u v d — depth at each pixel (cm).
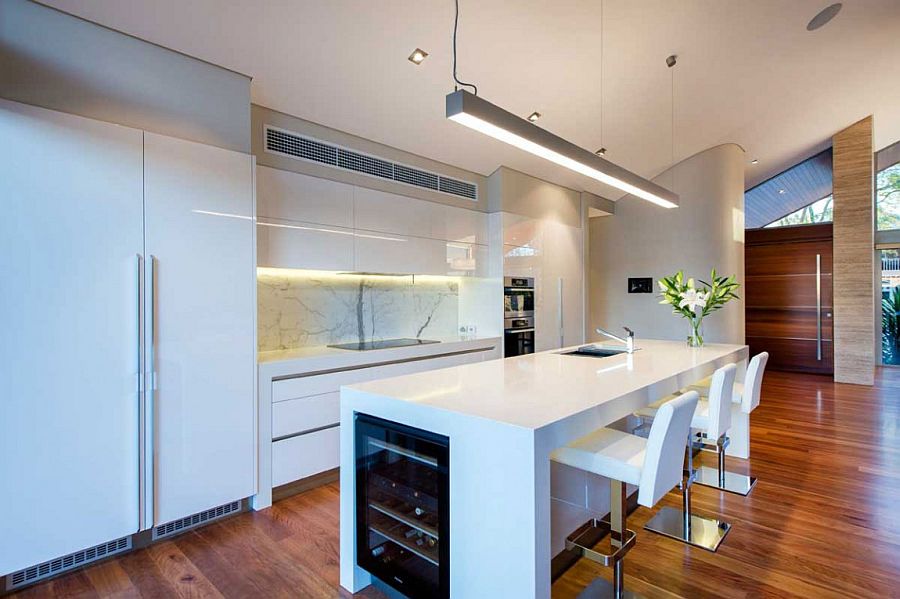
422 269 397
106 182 210
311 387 295
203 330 242
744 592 191
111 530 212
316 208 323
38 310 192
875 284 748
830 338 703
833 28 376
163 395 228
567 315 547
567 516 221
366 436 191
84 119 204
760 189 783
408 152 393
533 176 501
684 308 371
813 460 347
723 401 234
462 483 156
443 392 192
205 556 218
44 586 195
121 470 214
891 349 747
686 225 582
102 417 208
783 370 742
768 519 255
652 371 245
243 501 268
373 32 267
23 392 188
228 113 264
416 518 175
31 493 191
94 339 206
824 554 220
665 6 306
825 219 727
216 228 248
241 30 244
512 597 142
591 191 589
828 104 529
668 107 445
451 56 300
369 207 357
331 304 372
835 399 545
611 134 471
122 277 214
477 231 455
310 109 313
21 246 188
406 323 432
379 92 317
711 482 305
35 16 202
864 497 282
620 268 638
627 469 170
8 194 185
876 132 658
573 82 365
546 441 142
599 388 200
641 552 224
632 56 352
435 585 166
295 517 259
